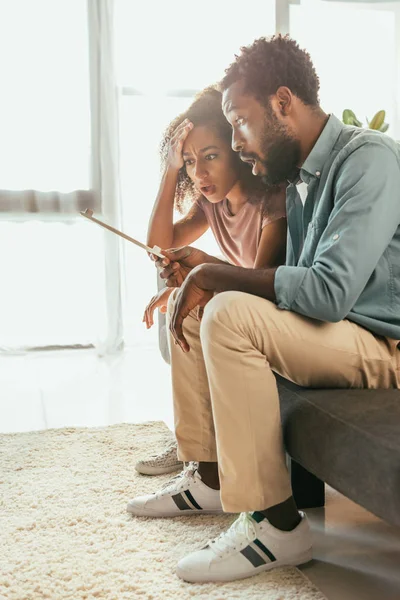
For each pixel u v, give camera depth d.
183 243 2.59
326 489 1.75
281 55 1.43
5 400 2.78
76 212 3.87
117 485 1.71
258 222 2.30
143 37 3.90
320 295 1.20
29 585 1.20
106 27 3.81
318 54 3.99
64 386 3.04
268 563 1.25
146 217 3.99
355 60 4.02
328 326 1.26
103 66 3.82
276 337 1.22
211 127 2.46
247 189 2.34
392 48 4.02
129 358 3.75
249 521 1.26
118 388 2.98
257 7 3.96
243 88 1.49
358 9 3.99
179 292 1.35
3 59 3.75
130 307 4.03
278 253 2.24
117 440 2.09
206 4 3.94
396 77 4.04
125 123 3.93
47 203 3.85
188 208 2.57
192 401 1.53
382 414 1.08
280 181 1.54
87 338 3.97
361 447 1.01
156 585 1.21
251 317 1.21
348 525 1.50
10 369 3.47
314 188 1.41
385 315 1.30
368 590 1.20
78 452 1.98
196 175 2.51
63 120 3.83
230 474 1.23
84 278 3.93
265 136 1.49
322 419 1.13
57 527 1.46
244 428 1.21
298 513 1.30
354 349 1.27
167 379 3.16
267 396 1.22
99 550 1.35
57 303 3.92
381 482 0.95
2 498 1.63
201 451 1.53
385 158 1.25
